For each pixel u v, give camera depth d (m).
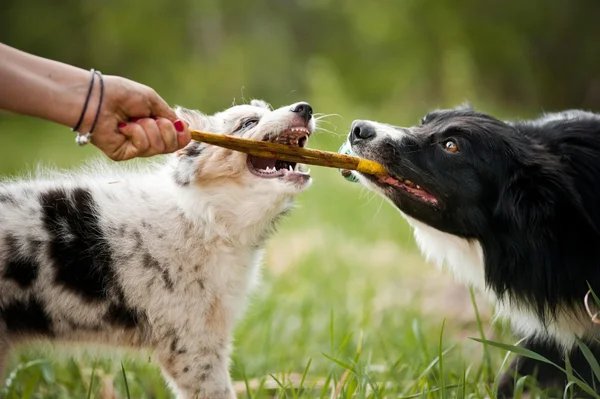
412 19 22.67
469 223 4.90
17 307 4.52
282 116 4.80
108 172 5.38
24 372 5.40
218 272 4.75
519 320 5.02
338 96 16.95
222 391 4.71
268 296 7.27
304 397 4.89
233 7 24.44
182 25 24.27
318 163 4.64
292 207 5.16
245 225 4.78
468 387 5.02
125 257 4.64
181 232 4.73
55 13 24.97
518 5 21.81
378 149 4.95
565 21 21.72
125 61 24.31
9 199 4.68
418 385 4.98
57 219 4.63
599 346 4.75
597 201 4.66
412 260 9.20
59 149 16.45
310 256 8.92
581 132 4.95
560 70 22.00
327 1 24.20
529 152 4.79
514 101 21.66
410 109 19.12
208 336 4.71
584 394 4.80
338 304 7.35
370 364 5.52
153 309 4.64
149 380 5.51
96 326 4.68
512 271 4.81
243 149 4.30
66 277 4.57
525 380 4.89
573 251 4.62
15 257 4.48
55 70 3.59
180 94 22.41
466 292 7.54
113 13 24.12
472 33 21.95
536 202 4.64
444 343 6.11
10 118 22.23
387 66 22.66
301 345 6.32
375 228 10.37
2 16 25.09
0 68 3.43
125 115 3.76
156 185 4.96
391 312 7.01
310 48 24.48
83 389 5.38
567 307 4.70
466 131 4.88
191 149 4.74
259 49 23.36
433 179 4.91
